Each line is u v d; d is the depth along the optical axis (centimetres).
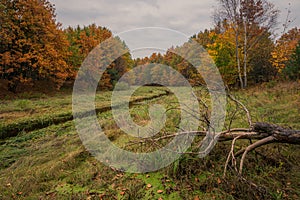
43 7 1404
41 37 1354
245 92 1094
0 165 365
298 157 294
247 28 1478
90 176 297
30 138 520
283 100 745
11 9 1218
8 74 1245
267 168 270
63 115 746
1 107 834
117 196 248
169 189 253
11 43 1211
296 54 1254
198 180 263
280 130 255
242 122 464
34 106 898
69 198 245
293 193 222
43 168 332
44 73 1388
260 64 1578
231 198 219
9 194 260
